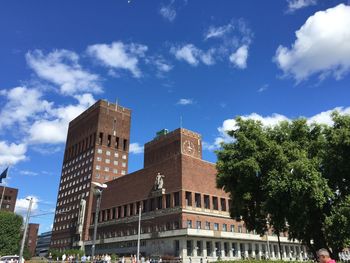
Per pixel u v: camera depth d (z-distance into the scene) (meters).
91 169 131.38
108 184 110.75
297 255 101.25
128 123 149.12
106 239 99.19
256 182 34.38
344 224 26.95
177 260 69.88
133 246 88.31
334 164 30.56
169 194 82.81
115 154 139.12
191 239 74.81
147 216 87.19
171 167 84.81
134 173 98.75
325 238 31.98
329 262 8.70
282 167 31.98
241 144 35.25
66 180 148.12
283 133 36.34
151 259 70.56
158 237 79.12
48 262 61.56
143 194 91.56
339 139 30.02
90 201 121.25
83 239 114.75
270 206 31.67
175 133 104.25
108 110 144.75
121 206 99.75
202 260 71.69
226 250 80.81
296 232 32.66
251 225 36.97
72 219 131.12
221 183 37.03
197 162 86.25
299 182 29.45
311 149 34.56
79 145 148.50
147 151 113.50
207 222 80.88
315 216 32.16
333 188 31.94
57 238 137.25
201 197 82.62
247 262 18.69
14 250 82.50
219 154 37.66
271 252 92.44
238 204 35.66
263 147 34.62
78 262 58.09
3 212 85.00
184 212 77.00
